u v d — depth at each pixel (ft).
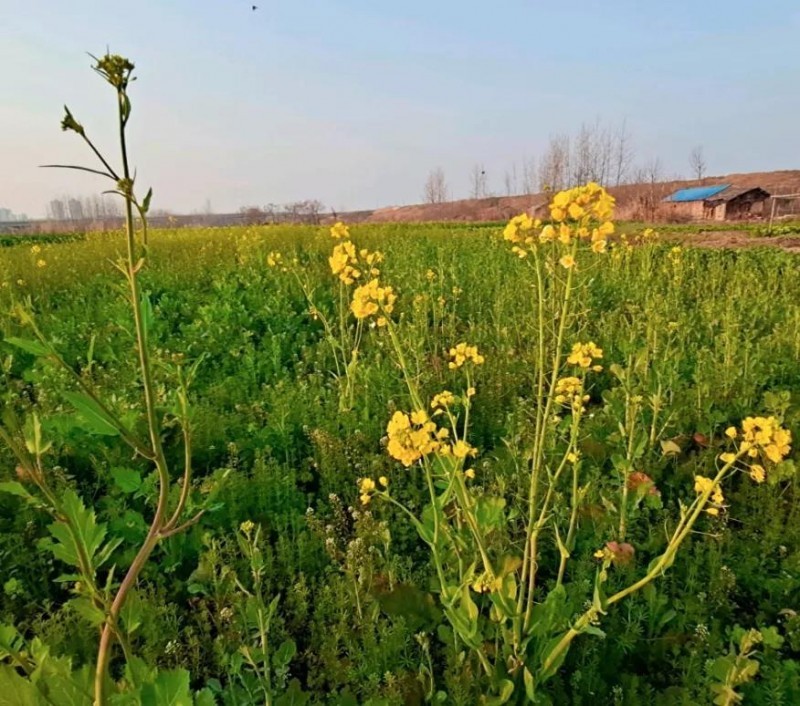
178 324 21.95
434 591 7.58
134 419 10.86
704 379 14.06
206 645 7.22
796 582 8.11
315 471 11.80
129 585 3.71
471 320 20.08
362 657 6.84
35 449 3.66
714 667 5.62
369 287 7.10
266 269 28.35
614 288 25.50
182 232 60.85
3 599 7.88
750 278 25.30
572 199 5.98
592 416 12.35
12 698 3.69
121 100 3.27
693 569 8.03
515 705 5.99
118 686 4.51
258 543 8.55
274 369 16.74
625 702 6.36
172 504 9.01
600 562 8.29
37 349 3.54
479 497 6.99
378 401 13.99
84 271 30.78
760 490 10.12
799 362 15.76
